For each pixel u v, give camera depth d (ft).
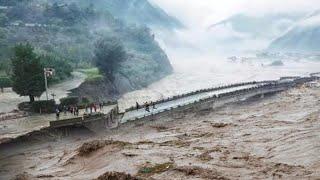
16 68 244.42
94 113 223.51
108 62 406.00
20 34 536.83
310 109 258.78
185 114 273.95
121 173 124.16
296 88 395.96
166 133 218.38
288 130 193.77
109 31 652.07
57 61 393.50
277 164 137.49
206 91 362.94
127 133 223.92
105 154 157.58
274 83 397.60
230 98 320.70
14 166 158.30
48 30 578.66
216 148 167.32
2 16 606.96
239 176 124.47
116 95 394.52
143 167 136.77
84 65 463.01
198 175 126.11
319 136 173.06
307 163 137.18
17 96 294.05
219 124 230.89
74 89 321.32
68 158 162.91
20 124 212.43
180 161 144.97
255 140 180.14
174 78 609.83
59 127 206.39
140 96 410.72
